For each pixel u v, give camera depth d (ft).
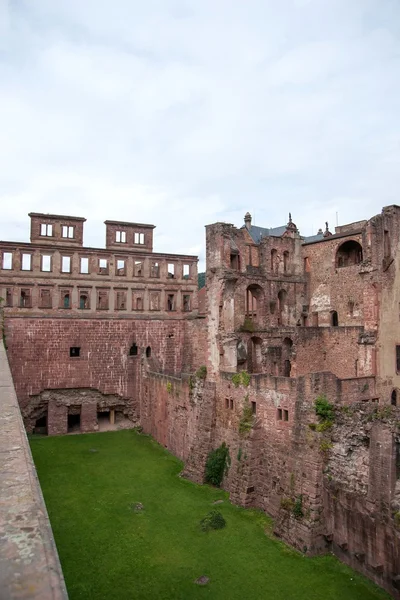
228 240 140.56
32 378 175.52
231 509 107.14
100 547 88.48
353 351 144.36
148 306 200.85
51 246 185.57
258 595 74.49
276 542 92.27
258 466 110.22
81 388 181.98
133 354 192.65
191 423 138.92
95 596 72.90
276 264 170.50
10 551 16.90
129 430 181.37
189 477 126.11
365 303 138.10
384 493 80.79
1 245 178.91
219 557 85.92
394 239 141.18
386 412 86.07
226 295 138.72
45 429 183.62
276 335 154.71
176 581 77.82
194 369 197.88
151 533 94.53
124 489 117.91
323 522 89.71
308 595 74.95
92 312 190.19
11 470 26.30
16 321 175.42
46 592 14.43
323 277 175.11
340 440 90.74
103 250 194.18
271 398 108.17
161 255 205.36
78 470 131.85
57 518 100.48
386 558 77.61
